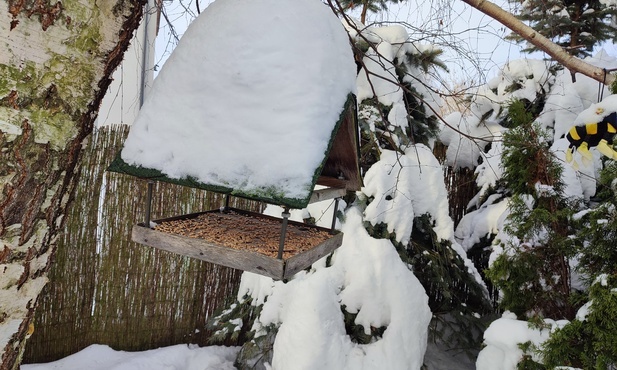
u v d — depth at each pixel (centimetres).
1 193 108
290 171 116
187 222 169
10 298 118
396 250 326
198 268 405
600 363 202
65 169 125
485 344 284
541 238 269
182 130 129
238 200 396
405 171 348
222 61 128
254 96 125
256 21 129
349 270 309
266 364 326
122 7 128
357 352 283
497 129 483
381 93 362
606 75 181
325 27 138
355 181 191
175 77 134
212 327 378
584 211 243
